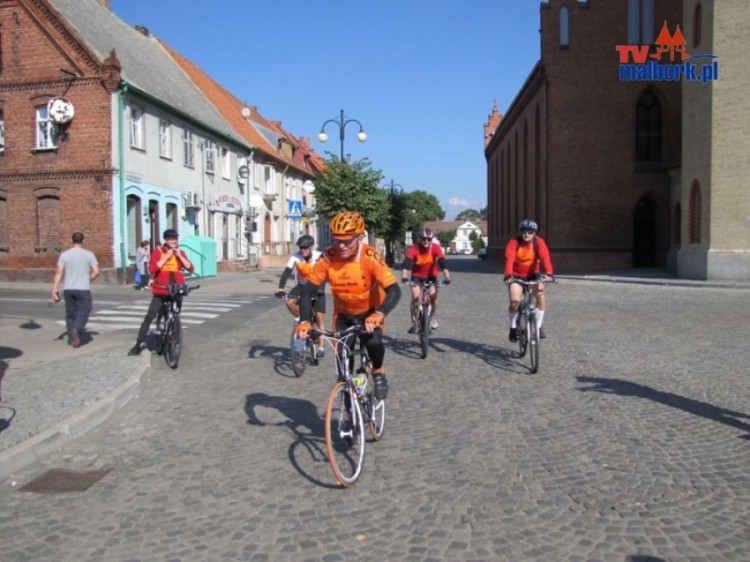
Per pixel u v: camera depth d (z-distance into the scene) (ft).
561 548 12.35
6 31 78.33
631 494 14.83
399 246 236.02
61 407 22.24
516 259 30.48
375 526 13.52
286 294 30.50
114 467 17.71
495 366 29.84
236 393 25.95
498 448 18.17
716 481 15.51
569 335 38.47
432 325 34.83
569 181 111.14
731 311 49.90
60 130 77.46
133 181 81.35
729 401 22.80
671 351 32.76
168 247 31.55
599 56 110.01
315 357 31.45
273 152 143.23
